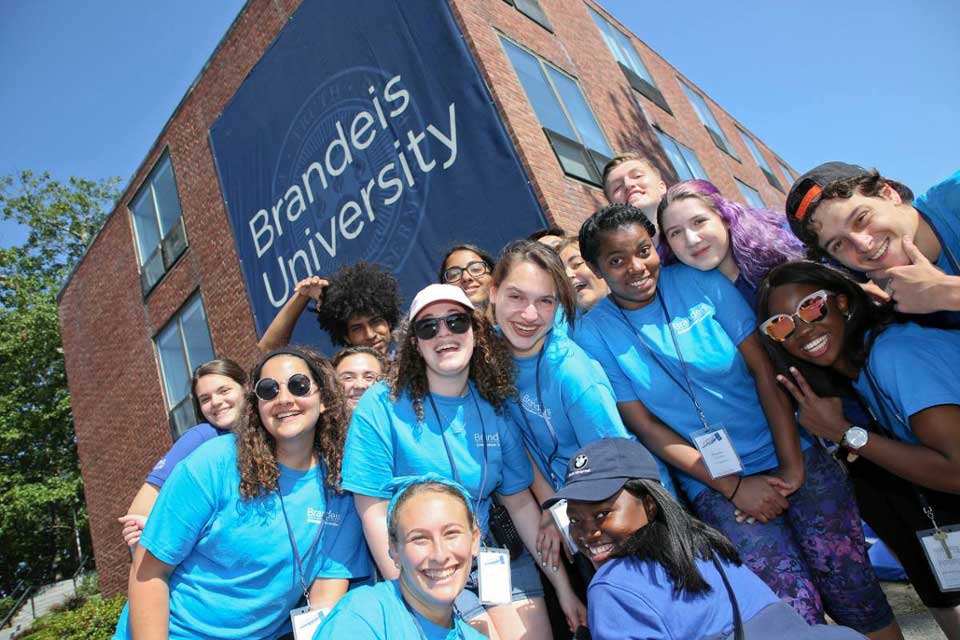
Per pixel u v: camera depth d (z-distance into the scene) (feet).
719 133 55.31
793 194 7.55
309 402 8.24
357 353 11.14
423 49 21.25
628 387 8.92
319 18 25.18
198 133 32.81
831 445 10.00
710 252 8.72
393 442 8.09
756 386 8.50
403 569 6.63
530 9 28.53
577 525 6.77
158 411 35.60
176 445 10.52
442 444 8.04
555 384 8.32
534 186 18.38
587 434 8.12
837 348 7.68
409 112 21.34
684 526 6.43
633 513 6.62
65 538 84.12
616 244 8.38
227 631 7.90
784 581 7.89
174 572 7.97
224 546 7.87
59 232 86.53
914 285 6.60
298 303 14.21
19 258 83.46
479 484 8.14
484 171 19.25
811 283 7.63
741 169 56.39
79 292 45.03
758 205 56.54
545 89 24.97
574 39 32.14
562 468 8.83
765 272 8.80
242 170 29.01
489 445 8.31
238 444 8.13
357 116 23.15
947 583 7.76
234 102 29.91
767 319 7.95
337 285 13.35
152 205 37.22
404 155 21.35
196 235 32.63
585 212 21.03
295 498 8.34
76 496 69.46
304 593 8.36
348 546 8.63
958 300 6.30
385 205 21.72
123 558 37.52
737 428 8.68
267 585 8.04
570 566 8.96
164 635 7.55
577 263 10.84
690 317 8.66
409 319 8.27
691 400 8.65
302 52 25.84
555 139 22.58
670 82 48.49
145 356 36.99
